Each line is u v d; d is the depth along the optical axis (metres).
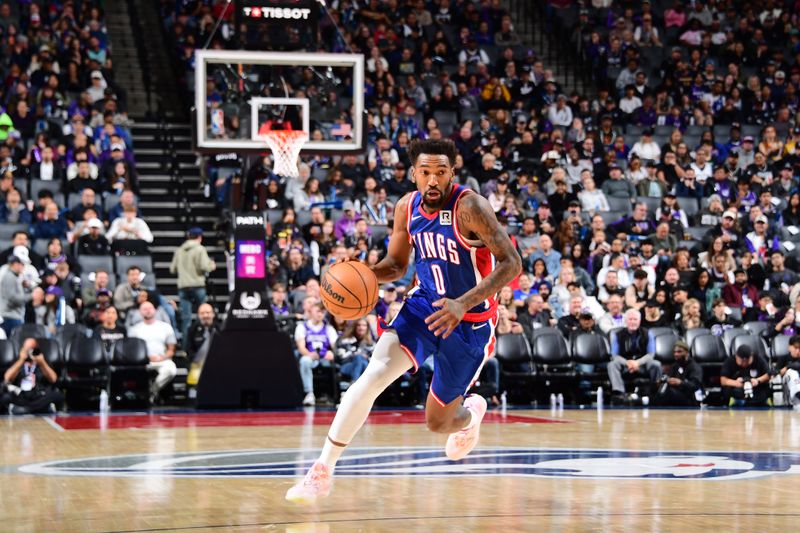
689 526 4.09
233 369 12.51
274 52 12.70
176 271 14.37
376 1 20.48
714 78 20.42
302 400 12.72
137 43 19.22
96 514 4.42
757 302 15.30
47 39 18.00
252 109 12.63
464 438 5.17
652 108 19.83
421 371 13.18
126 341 12.91
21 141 16.03
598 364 13.84
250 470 6.14
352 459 6.75
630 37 21.56
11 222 14.57
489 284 4.53
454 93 19.25
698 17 22.20
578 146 18.34
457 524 4.14
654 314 14.48
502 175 16.64
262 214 12.64
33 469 6.20
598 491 5.15
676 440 8.35
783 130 19.98
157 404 13.39
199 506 4.64
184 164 18.41
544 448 7.60
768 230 16.78
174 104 19.95
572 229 15.74
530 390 13.95
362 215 15.59
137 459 6.81
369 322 13.53
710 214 17.05
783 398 13.57
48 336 12.95
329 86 13.05
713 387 13.98
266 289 12.62
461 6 21.30
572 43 22.02
